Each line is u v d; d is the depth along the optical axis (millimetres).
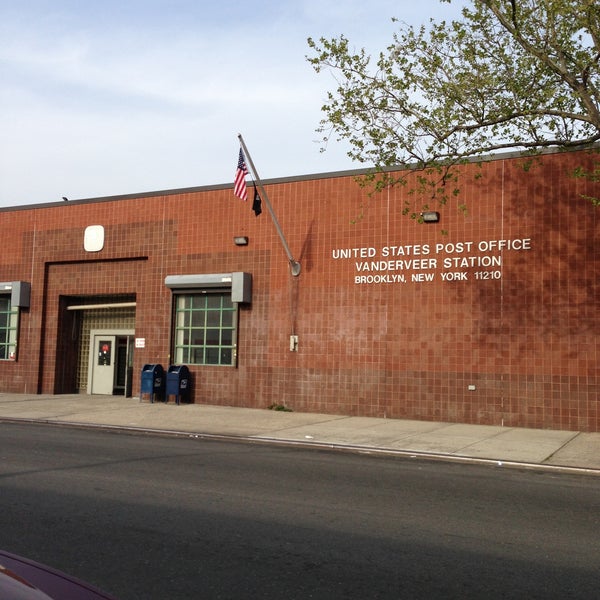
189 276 21484
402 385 18250
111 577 5152
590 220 16453
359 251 19188
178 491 8453
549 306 16719
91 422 16484
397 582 5184
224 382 20828
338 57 14633
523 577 5383
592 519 7539
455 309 17797
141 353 22453
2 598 2641
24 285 24688
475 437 14742
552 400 16484
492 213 17562
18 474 9398
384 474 10305
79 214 24125
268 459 11508
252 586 5020
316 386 19422
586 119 13539
